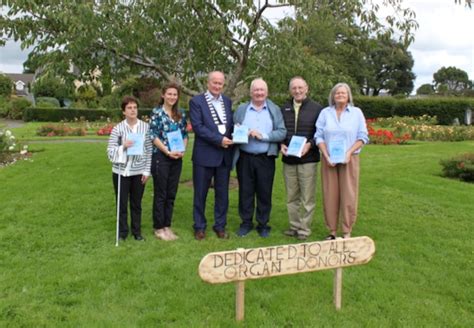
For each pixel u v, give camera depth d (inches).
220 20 249.8
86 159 437.7
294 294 149.5
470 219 242.7
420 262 180.5
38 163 419.2
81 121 1211.9
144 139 194.7
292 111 201.8
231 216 242.8
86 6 225.5
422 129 764.0
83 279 159.2
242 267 124.1
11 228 216.7
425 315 137.9
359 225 230.1
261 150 201.2
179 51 277.4
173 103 199.2
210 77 196.9
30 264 174.2
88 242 199.5
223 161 202.4
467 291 154.6
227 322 131.3
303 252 130.6
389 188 315.0
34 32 253.9
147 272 166.7
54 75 247.4
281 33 249.8
